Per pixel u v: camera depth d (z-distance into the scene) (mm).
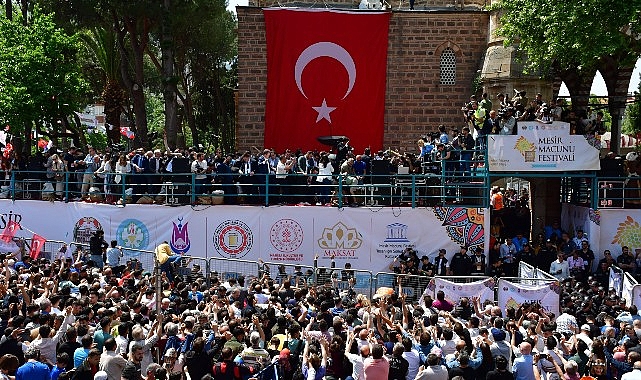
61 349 12734
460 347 12992
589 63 26812
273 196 25938
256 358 12602
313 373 12406
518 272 24188
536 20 27672
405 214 25078
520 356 13078
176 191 26266
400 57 34438
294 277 22750
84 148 40062
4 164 29531
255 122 33812
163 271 20672
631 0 25016
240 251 25484
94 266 22422
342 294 19344
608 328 15172
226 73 51812
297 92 33438
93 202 26891
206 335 13336
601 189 25766
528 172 24953
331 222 25266
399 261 24938
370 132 33750
